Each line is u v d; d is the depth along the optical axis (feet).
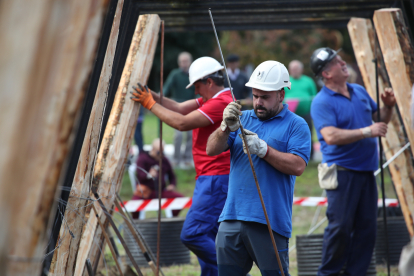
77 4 17.49
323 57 59.77
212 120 51.34
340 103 59.82
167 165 94.89
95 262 48.83
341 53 302.25
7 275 16.98
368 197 59.98
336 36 296.30
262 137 41.14
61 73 17.43
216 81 53.78
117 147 50.31
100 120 43.19
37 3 15.99
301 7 60.70
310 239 65.82
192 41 349.61
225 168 52.60
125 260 72.08
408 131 54.75
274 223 39.40
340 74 59.88
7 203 15.88
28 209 17.25
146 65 52.70
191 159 150.10
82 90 18.12
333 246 59.26
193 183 135.74
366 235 60.18
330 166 59.21
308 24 66.80
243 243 40.68
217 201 52.34
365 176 59.82
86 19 17.72
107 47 43.09
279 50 287.28
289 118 41.42
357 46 67.51
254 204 39.63
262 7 60.44
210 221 52.44
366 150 59.06
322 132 58.65
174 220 74.79
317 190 127.54
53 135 17.42
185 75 140.26
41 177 17.28
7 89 15.74
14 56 15.79
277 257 37.45
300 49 288.92
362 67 67.67
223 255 40.96
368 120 61.16
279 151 39.83
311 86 137.59
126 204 82.64
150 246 73.46
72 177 42.52
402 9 57.26
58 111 17.42
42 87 16.39
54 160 17.58
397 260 72.64
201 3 58.65
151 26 53.67
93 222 47.65
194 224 52.70
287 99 133.28
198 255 53.42
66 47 17.37
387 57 55.21
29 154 16.63
